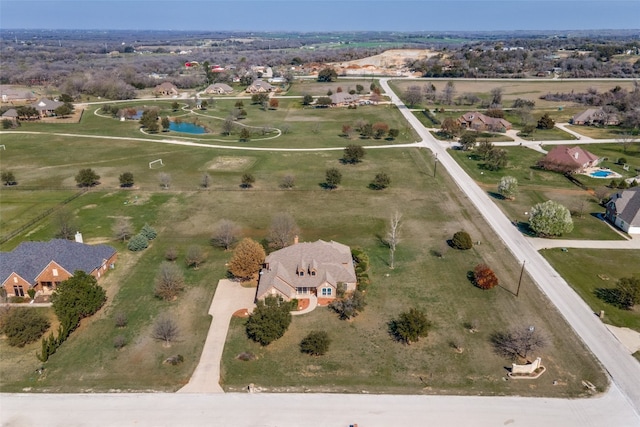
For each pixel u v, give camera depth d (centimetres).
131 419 4544
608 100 19338
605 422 4466
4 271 6500
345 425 4456
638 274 6988
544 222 7994
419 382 4978
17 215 9281
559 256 7562
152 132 16238
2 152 13875
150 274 7106
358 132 16162
